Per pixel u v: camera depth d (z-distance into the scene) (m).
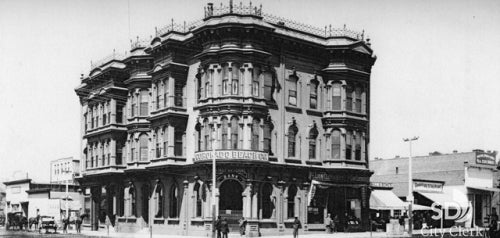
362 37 55.53
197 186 48.59
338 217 52.56
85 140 69.50
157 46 51.84
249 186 46.06
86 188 67.38
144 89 55.41
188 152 50.25
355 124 53.12
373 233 51.69
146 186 55.41
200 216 48.19
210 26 46.81
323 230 51.44
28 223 71.12
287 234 48.53
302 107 51.44
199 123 49.16
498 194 76.62
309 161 51.25
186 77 51.38
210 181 46.47
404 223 54.88
